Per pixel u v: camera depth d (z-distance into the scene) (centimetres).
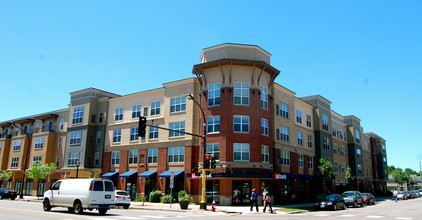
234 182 3534
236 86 3750
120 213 2389
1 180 6203
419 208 3584
